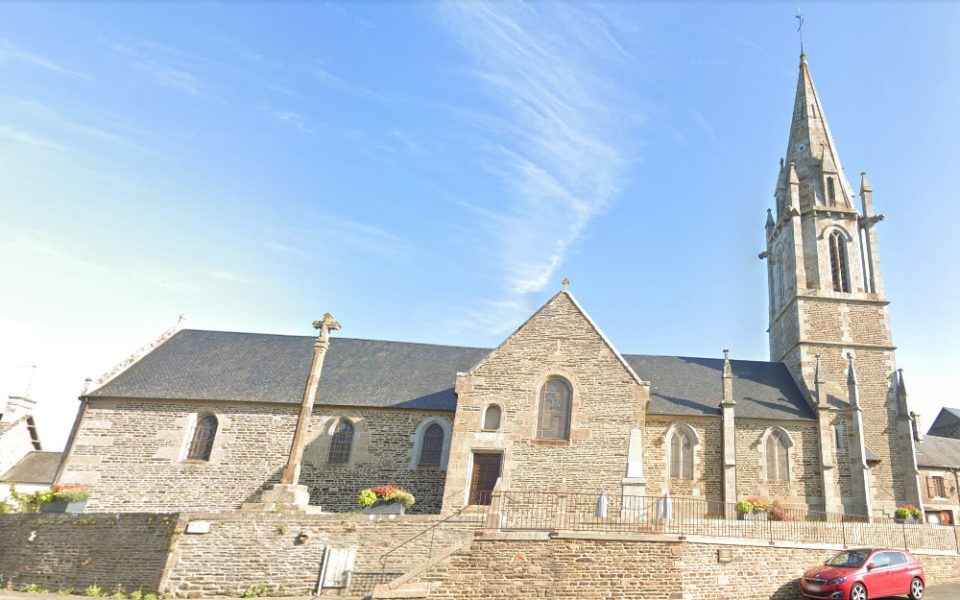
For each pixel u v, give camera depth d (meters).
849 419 28.69
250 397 27.30
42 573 18.48
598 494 22.14
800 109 40.12
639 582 15.53
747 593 16.42
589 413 23.64
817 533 19.19
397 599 14.35
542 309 25.73
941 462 38.78
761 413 28.47
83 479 25.56
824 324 32.88
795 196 36.09
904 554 17.02
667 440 27.44
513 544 15.35
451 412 26.72
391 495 20.47
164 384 28.14
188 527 17.33
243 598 16.75
